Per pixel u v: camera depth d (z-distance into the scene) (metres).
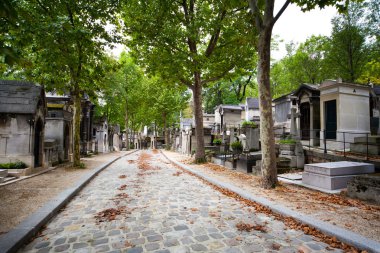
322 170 7.86
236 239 4.21
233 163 13.76
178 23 15.47
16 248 3.74
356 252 3.68
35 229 4.48
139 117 54.19
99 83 15.27
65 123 17.56
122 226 4.88
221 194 7.88
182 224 4.98
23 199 6.54
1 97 11.68
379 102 13.53
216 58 16.62
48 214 5.23
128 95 39.81
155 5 14.09
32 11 10.05
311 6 8.30
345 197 6.81
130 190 8.39
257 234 4.44
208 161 18.11
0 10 2.45
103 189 8.63
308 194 7.28
